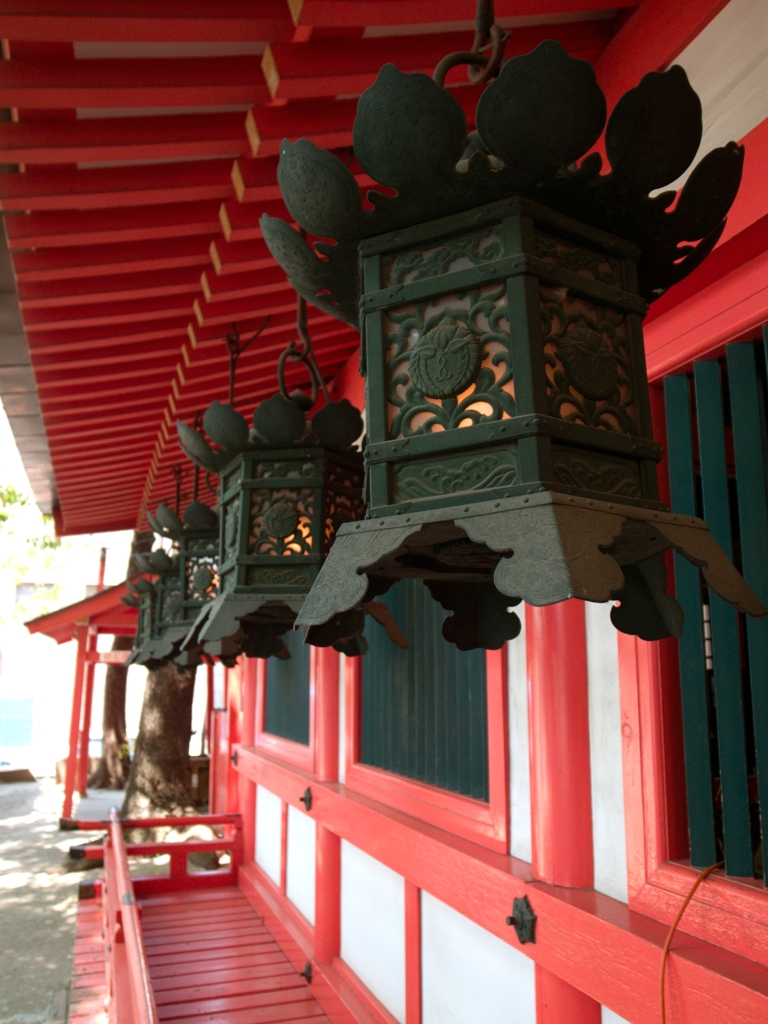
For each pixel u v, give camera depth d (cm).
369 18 157
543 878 193
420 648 289
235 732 675
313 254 107
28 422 391
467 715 253
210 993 340
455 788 258
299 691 446
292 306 288
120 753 1320
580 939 171
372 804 305
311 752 398
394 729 308
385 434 99
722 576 91
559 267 95
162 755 848
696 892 154
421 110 89
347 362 380
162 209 229
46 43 167
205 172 214
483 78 105
